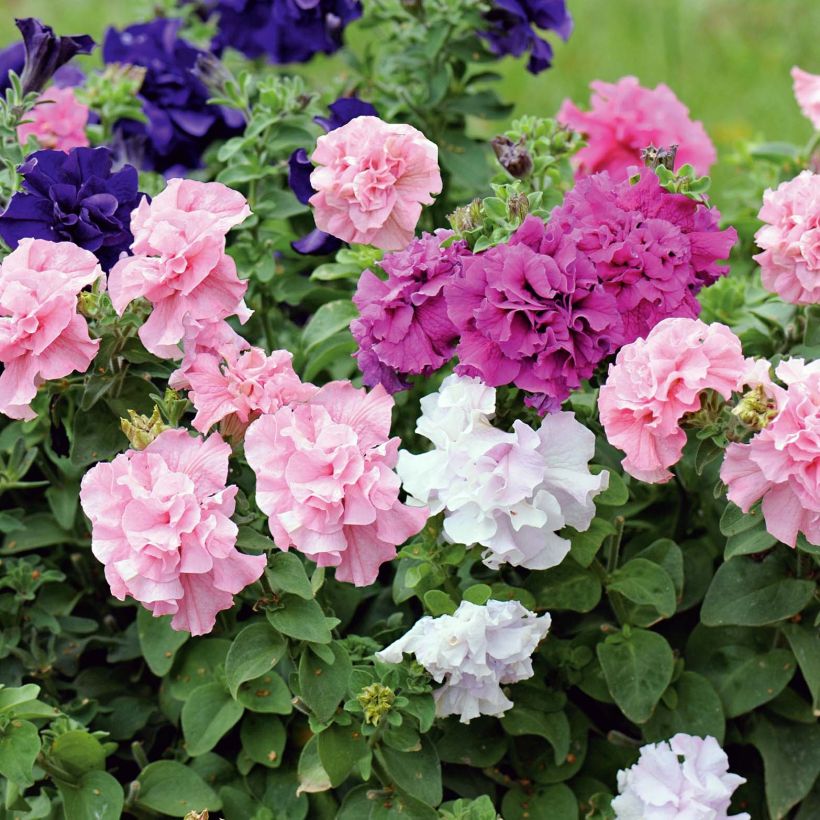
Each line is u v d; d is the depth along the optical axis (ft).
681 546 5.27
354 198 4.97
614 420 4.77
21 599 5.27
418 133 4.98
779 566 5.06
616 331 4.83
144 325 4.84
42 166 5.04
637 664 5.06
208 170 6.05
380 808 4.98
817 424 4.67
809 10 10.00
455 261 4.91
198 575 4.72
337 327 5.37
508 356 4.81
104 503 4.72
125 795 5.30
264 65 6.37
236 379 4.83
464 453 4.80
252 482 5.07
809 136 8.43
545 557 4.85
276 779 5.18
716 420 4.79
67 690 5.44
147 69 5.92
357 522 4.71
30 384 4.83
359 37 9.09
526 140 5.40
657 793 4.86
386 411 4.83
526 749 5.20
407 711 4.86
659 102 5.70
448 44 5.77
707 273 4.99
